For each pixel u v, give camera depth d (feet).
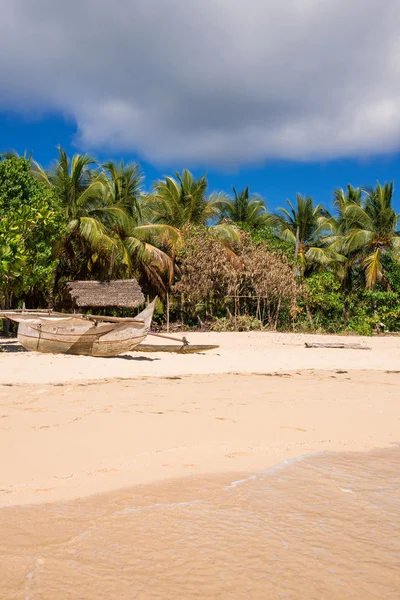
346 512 10.78
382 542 9.29
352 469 14.14
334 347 54.90
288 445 16.61
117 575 7.80
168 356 42.52
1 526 9.64
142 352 44.91
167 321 85.61
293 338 67.97
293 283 86.94
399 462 15.01
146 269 87.76
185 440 16.75
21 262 43.24
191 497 11.58
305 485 12.63
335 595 7.41
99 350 39.81
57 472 13.19
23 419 18.63
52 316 42.04
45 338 40.27
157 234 85.56
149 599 7.13
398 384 30.99
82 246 79.10
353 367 40.32
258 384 29.55
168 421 19.19
